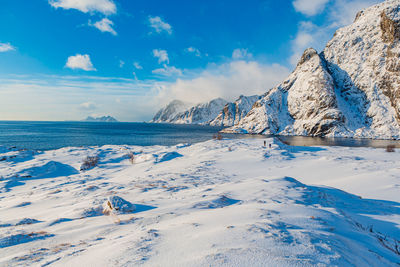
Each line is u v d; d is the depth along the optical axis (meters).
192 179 18.42
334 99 125.62
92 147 51.12
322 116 122.50
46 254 3.75
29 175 26.75
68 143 78.25
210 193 10.48
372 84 122.88
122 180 20.67
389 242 4.53
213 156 32.47
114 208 7.53
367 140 95.00
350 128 116.88
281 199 9.06
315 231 3.89
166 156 36.66
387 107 113.25
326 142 85.25
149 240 3.46
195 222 4.67
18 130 153.00
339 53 148.50
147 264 2.50
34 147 67.31
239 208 6.19
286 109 152.50
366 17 144.75
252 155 31.06
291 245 2.93
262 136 119.38
